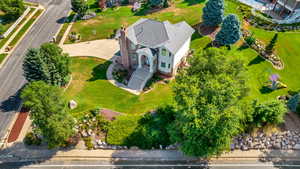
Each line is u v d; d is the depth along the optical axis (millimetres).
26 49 51031
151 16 61250
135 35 41062
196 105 24516
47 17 62906
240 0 66375
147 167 29359
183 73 31156
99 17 62500
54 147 30625
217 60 28922
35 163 29906
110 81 42125
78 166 29609
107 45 51781
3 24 59156
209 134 25438
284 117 34031
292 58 45344
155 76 43156
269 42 49219
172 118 33312
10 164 29750
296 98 33500
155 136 31625
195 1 66875
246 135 31734
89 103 37281
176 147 31219
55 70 38562
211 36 51750
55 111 27609
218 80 26578
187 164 29672
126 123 33312
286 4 58281
